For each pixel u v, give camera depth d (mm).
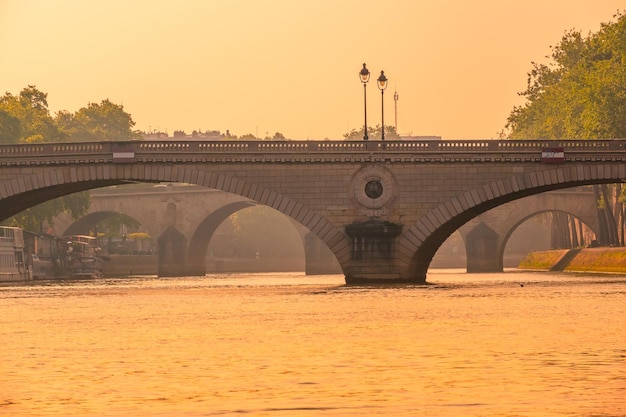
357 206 137250
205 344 58062
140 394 40812
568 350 52594
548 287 126438
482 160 135250
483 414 35531
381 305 90562
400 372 45750
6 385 43406
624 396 38875
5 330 68812
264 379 44312
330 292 117188
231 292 126625
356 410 36656
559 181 134625
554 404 37281
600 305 87438
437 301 96000
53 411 37281
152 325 71750
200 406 37906
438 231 137375
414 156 136125
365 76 141625
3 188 143250
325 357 51438
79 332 66812
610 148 134875
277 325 70312
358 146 137250
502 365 47406
